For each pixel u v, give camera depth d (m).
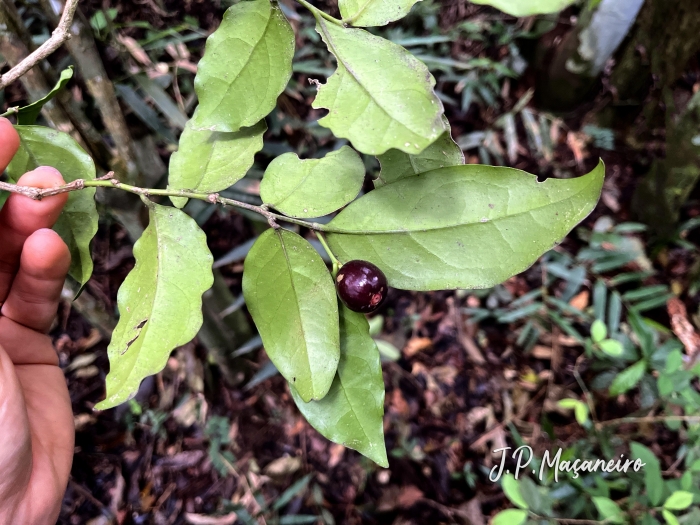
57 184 0.20
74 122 0.25
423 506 0.47
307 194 0.19
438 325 0.58
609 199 0.63
